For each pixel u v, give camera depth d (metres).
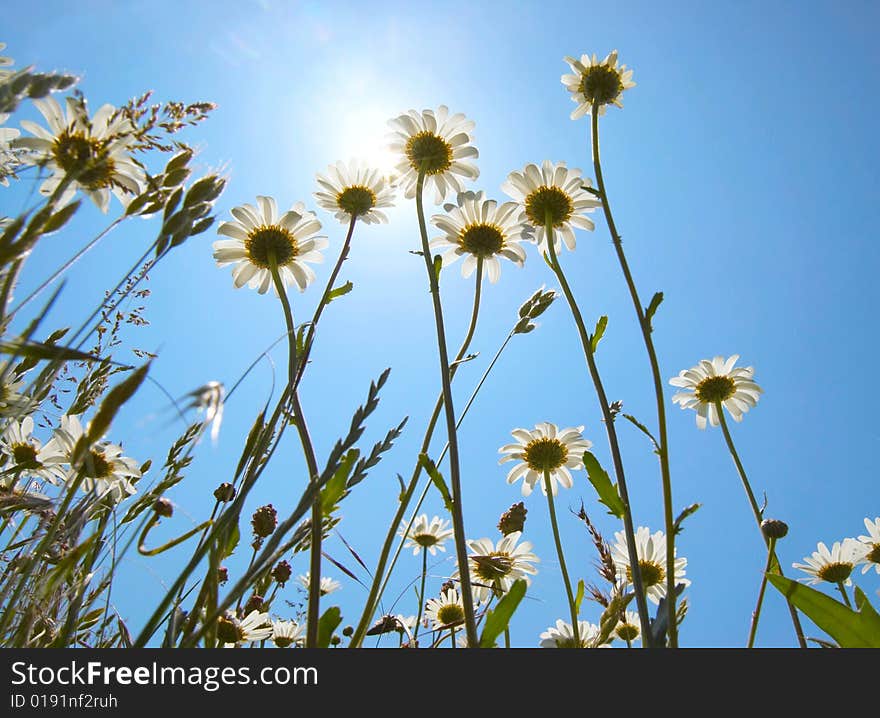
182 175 0.15
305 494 0.16
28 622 0.16
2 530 0.20
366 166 0.33
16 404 0.18
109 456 0.25
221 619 0.24
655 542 0.34
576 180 0.33
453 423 0.23
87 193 0.15
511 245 0.34
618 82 0.33
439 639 0.26
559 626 0.32
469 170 0.35
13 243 0.12
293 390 0.20
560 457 0.37
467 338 0.30
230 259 0.30
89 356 0.13
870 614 0.22
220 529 0.17
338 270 0.25
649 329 0.25
